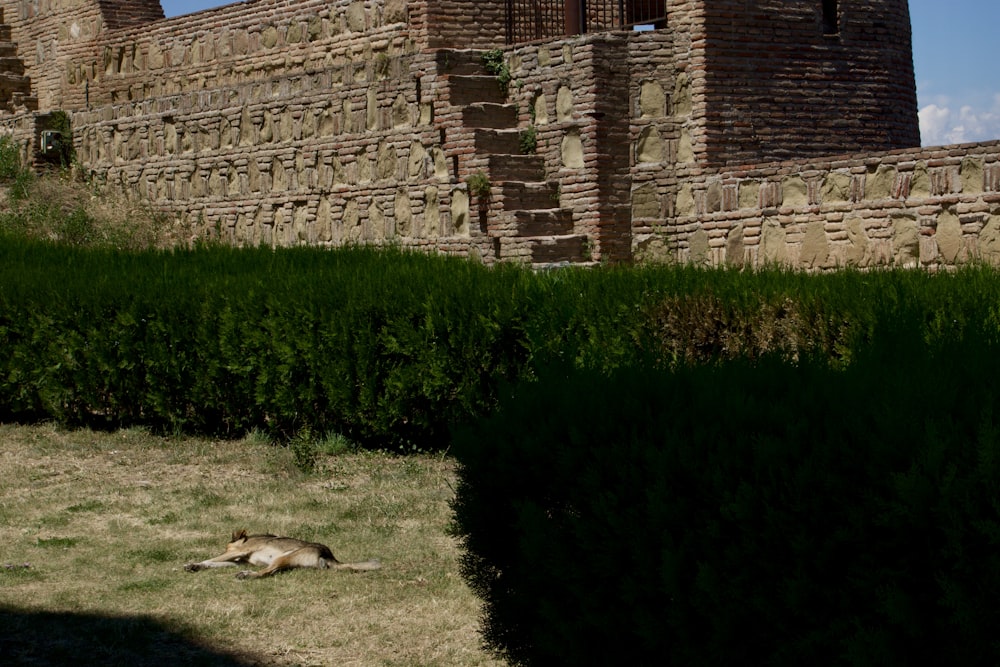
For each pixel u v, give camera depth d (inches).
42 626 253.8
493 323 414.9
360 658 237.8
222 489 383.9
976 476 149.0
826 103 722.2
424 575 291.6
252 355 453.4
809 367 199.2
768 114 703.1
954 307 325.4
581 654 183.2
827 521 159.5
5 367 499.5
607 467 180.9
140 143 946.7
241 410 463.5
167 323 467.5
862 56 733.3
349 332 434.6
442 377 419.8
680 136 697.0
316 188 816.3
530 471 194.1
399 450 435.8
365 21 856.9
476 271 465.4
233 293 460.8
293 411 449.1
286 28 915.4
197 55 989.8
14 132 1026.7
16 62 1184.2
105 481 396.5
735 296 385.4
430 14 796.6
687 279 420.2
